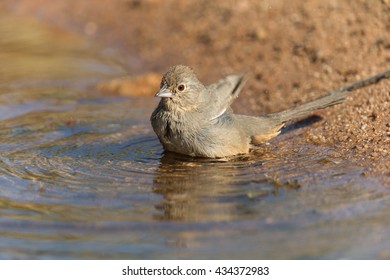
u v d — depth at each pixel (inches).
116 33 932.6
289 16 820.0
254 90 698.2
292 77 700.7
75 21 994.7
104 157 556.1
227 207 451.8
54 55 871.7
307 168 511.5
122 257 406.6
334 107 618.5
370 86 627.2
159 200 467.2
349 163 514.9
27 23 1008.2
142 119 659.4
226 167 527.2
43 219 445.1
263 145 574.6
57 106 702.5
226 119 550.9
